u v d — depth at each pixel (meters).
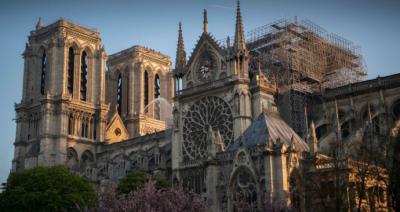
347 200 66.38
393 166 71.69
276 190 65.88
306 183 68.44
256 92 107.88
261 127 76.12
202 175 105.12
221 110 108.25
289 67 117.88
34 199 96.00
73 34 165.00
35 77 166.25
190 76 117.06
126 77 186.88
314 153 71.38
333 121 104.56
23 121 163.50
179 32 121.44
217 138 80.12
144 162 132.50
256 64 121.12
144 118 176.88
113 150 156.88
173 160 112.88
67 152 153.88
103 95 167.50
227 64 109.56
